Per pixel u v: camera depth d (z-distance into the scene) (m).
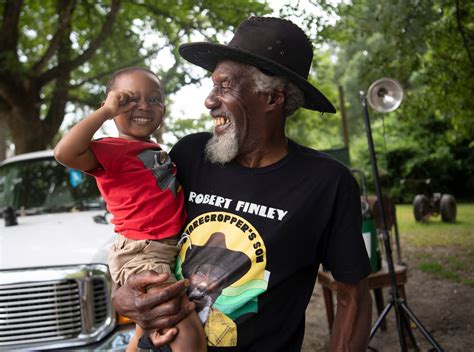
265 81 1.88
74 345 3.20
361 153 19.11
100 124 1.84
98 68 12.06
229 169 1.94
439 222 13.70
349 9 8.30
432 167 18.50
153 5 10.48
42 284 3.21
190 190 1.98
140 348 1.88
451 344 4.88
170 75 10.33
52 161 5.02
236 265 1.78
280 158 1.94
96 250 3.39
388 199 5.68
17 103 10.17
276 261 1.78
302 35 1.96
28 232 3.75
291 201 1.82
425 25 8.71
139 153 1.95
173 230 1.91
